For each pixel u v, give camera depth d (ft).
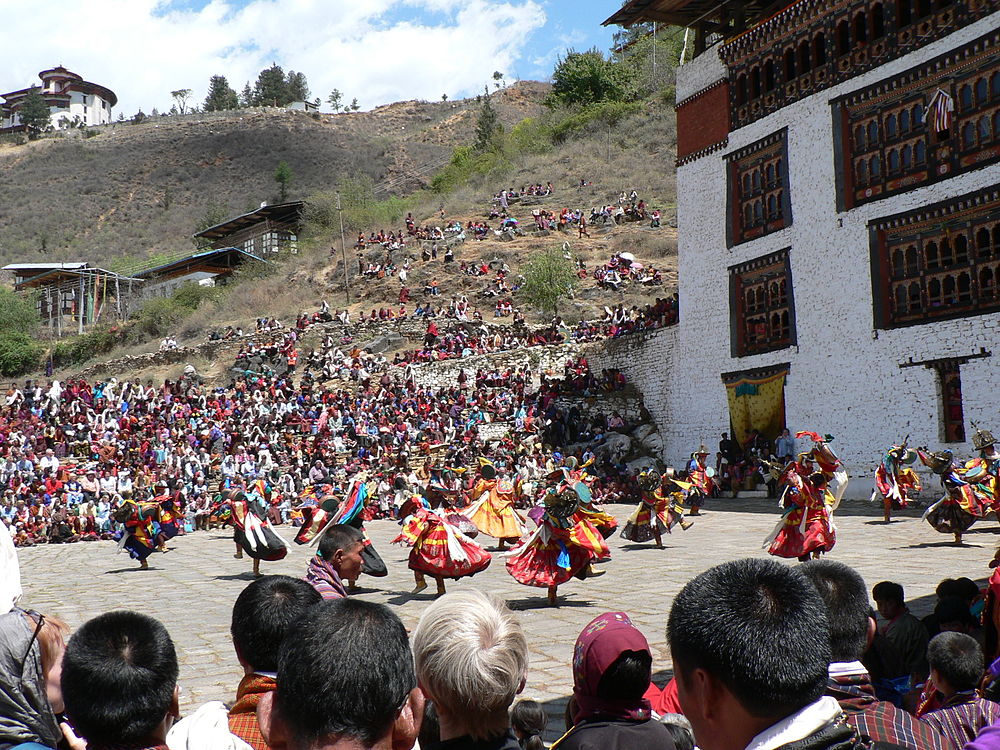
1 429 111.86
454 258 181.27
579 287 163.73
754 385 94.58
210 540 74.95
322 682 8.06
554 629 32.40
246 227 243.19
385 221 218.59
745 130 96.53
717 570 8.28
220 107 612.29
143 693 10.03
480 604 10.45
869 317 82.07
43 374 184.85
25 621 11.82
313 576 23.17
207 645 32.73
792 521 42.32
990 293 72.74
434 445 103.60
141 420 113.09
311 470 94.94
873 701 10.71
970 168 73.87
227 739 11.48
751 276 96.32
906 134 79.61
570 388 117.08
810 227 88.38
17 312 205.98
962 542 50.29
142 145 490.49
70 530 81.66
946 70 75.77
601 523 37.63
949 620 20.68
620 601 37.17
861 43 83.30
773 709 7.47
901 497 63.00
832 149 85.87
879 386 81.10
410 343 150.20
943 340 75.77
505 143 272.72
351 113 545.03
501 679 9.89
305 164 463.42
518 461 95.14
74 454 107.45
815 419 87.40
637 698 11.09
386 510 86.22
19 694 11.32
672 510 55.88
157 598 44.01
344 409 114.83
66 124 551.18
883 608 21.27
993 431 71.61
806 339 88.63
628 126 254.68
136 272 235.20
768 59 93.56
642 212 193.98
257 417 112.88
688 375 104.94
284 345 145.07
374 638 8.43
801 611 7.77
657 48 296.71
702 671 7.71
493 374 127.85
